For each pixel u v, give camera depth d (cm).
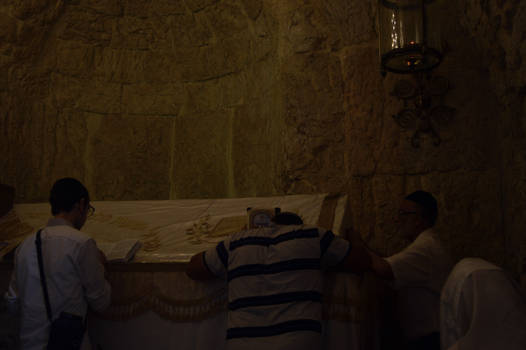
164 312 247
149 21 487
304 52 371
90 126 475
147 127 484
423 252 238
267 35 419
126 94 488
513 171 311
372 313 279
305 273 199
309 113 363
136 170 475
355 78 363
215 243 272
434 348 232
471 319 147
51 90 462
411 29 320
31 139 440
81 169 465
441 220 337
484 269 151
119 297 252
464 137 342
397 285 231
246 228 263
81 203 239
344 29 371
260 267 202
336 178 354
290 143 362
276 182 381
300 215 287
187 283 248
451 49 351
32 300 205
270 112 411
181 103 488
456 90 347
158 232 295
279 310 191
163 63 491
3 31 429
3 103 423
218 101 471
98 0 473
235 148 449
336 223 274
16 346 259
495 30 308
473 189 337
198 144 472
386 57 317
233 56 460
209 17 466
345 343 225
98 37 480
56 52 465
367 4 367
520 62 282
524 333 136
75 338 200
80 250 213
